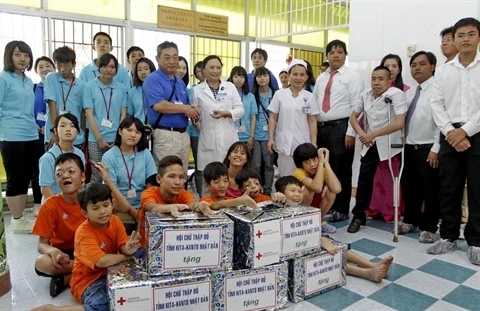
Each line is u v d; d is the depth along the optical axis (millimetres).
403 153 3182
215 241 1915
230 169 2900
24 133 3469
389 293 2287
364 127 3605
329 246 2301
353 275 2521
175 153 3102
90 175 3113
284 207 2277
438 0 3672
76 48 5008
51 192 2855
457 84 2754
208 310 1912
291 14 5852
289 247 2115
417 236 3316
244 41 6453
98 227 2119
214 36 6066
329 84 3604
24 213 3500
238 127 4047
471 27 2633
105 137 3512
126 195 2822
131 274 1867
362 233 3396
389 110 3223
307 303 2170
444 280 2459
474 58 2713
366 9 4234
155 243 1829
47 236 2383
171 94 3105
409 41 3912
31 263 2699
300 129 3465
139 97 3725
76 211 2434
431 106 2916
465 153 2793
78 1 4930
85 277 2088
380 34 4133
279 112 3545
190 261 1885
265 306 2061
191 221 1907
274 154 4398
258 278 2021
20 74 3514
